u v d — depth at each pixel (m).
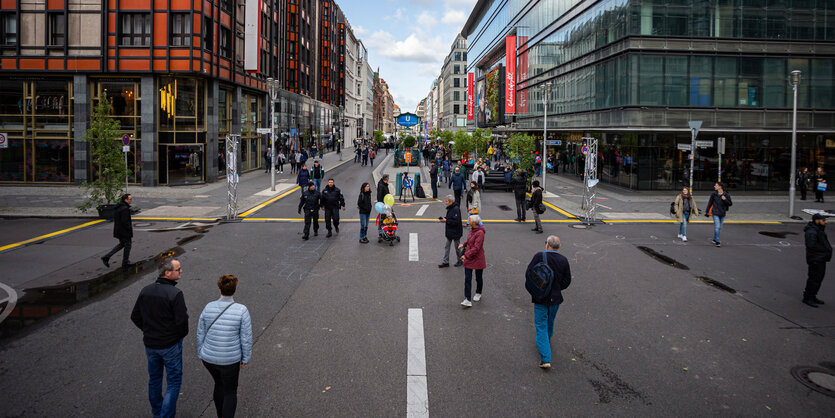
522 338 7.55
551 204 23.36
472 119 91.38
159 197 23.77
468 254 8.84
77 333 7.59
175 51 27.62
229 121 34.66
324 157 61.41
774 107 28.39
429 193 28.00
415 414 5.36
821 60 28.53
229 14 32.56
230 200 18.34
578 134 37.56
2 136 22.50
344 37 86.25
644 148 28.77
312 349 7.04
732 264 12.52
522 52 53.38
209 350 4.83
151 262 12.03
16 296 9.38
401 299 9.34
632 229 17.31
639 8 27.41
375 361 6.67
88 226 16.77
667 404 5.65
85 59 27.41
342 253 13.18
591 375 6.36
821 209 22.14
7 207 20.09
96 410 5.40
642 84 27.66
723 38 27.78
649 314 8.71
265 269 11.46
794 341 7.56
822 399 5.81
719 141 21.30
